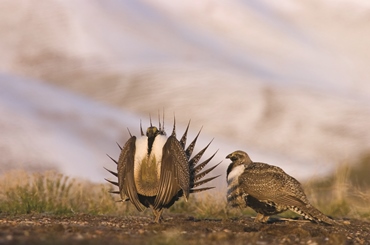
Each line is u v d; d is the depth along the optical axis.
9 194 44.41
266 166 38.09
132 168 31.95
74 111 130.75
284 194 36.78
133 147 32.25
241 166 38.75
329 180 57.94
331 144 142.75
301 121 163.25
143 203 33.69
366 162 108.38
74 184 50.41
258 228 33.19
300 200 36.75
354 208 47.00
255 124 158.88
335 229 36.44
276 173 37.44
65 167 84.50
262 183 37.06
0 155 85.00
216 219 40.97
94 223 34.72
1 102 124.94
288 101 177.25
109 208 43.78
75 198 46.22
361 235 34.91
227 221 37.59
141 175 31.95
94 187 48.09
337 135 151.38
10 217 37.50
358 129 156.50
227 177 39.19
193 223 34.88
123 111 164.38
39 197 43.75
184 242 26.17
